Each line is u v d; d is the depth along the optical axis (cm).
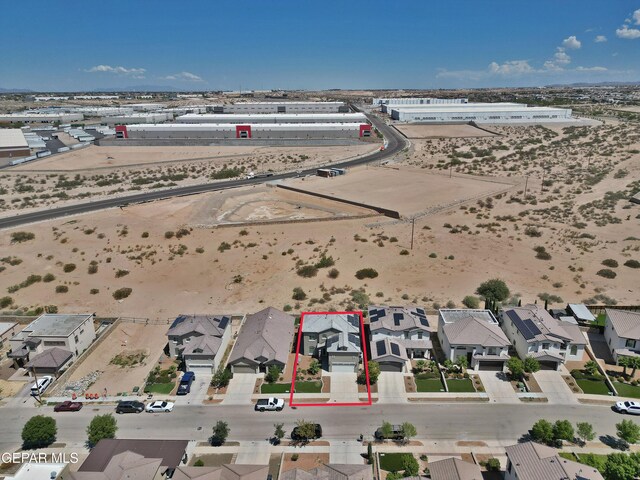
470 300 6694
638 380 5134
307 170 15550
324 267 8056
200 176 15150
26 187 13725
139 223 10281
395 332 5619
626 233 9275
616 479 3650
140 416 4762
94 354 5944
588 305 6488
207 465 4103
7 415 4831
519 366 5081
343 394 5028
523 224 10000
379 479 3884
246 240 9294
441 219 10369
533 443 3788
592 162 15088
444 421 4591
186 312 6900
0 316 6731
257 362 5297
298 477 3553
